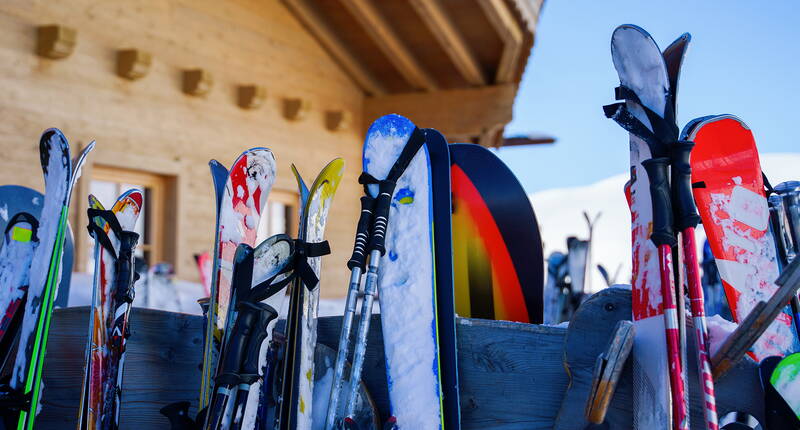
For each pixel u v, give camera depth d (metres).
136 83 8.02
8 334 2.46
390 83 11.48
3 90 6.65
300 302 2.13
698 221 1.74
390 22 9.82
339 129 10.86
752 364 1.80
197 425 2.07
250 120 9.56
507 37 9.20
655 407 1.73
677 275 1.77
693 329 1.82
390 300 2.23
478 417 2.14
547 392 2.06
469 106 10.59
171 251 8.38
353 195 11.39
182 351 2.59
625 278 9.69
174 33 8.53
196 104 8.80
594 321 1.93
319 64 10.85
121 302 2.38
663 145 1.81
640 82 1.86
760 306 1.59
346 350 2.08
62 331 2.75
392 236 2.28
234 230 2.40
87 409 2.21
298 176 2.31
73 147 7.28
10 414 2.25
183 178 8.54
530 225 2.63
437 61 10.50
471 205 2.71
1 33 6.68
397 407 2.13
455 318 2.20
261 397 2.23
